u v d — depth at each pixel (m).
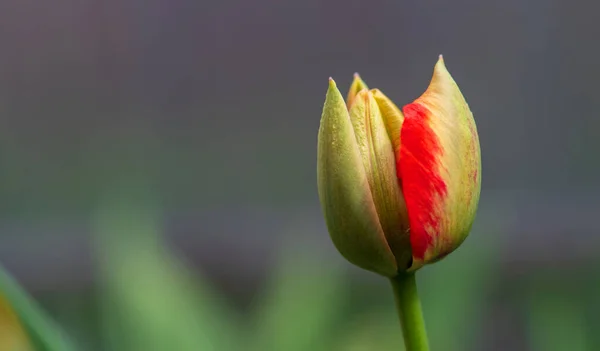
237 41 1.66
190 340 0.82
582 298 1.11
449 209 0.63
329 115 0.63
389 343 0.88
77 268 1.44
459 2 1.60
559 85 1.58
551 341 0.82
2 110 1.59
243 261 1.48
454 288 0.84
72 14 1.61
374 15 1.64
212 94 1.65
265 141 1.65
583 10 1.56
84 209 1.56
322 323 0.86
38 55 1.61
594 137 1.56
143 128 1.63
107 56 1.62
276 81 1.66
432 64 1.62
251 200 1.62
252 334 0.87
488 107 1.59
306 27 1.66
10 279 0.65
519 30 1.59
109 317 0.83
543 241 1.40
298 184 1.63
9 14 1.59
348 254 0.64
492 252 0.88
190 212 1.60
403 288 0.64
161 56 1.64
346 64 1.66
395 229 0.64
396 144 0.64
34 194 1.56
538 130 1.58
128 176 1.58
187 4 1.65
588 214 1.50
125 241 0.83
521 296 1.30
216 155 1.64
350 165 0.63
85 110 1.62
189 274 0.84
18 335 0.67
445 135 0.63
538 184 1.58
